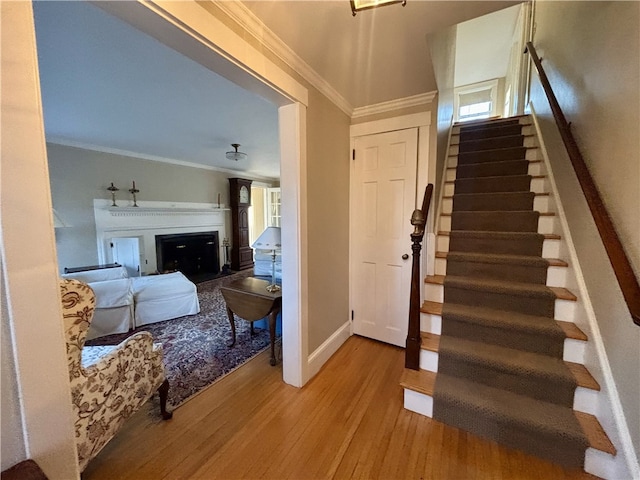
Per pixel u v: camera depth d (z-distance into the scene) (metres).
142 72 2.07
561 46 2.36
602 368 1.41
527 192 2.49
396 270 2.59
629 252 1.21
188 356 2.49
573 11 2.07
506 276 2.11
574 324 1.74
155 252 5.15
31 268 0.68
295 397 1.93
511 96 5.06
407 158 2.44
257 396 1.94
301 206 1.92
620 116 1.33
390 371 2.23
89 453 1.18
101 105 2.69
